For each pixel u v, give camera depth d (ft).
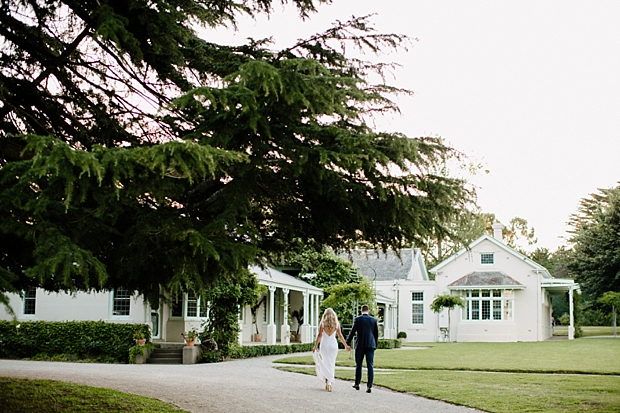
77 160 14.90
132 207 20.34
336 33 23.66
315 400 34.60
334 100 19.65
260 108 19.57
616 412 30.73
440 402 34.73
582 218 215.10
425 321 136.77
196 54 24.35
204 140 19.51
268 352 78.69
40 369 51.44
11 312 14.87
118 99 28.48
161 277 23.81
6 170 16.47
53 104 27.48
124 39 20.76
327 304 86.94
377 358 69.31
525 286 130.41
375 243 25.58
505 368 54.80
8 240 19.49
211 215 22.20
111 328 67.41
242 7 25.35
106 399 32.19
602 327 218.59
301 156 19.53
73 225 18.84
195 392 36.86
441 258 187.93
